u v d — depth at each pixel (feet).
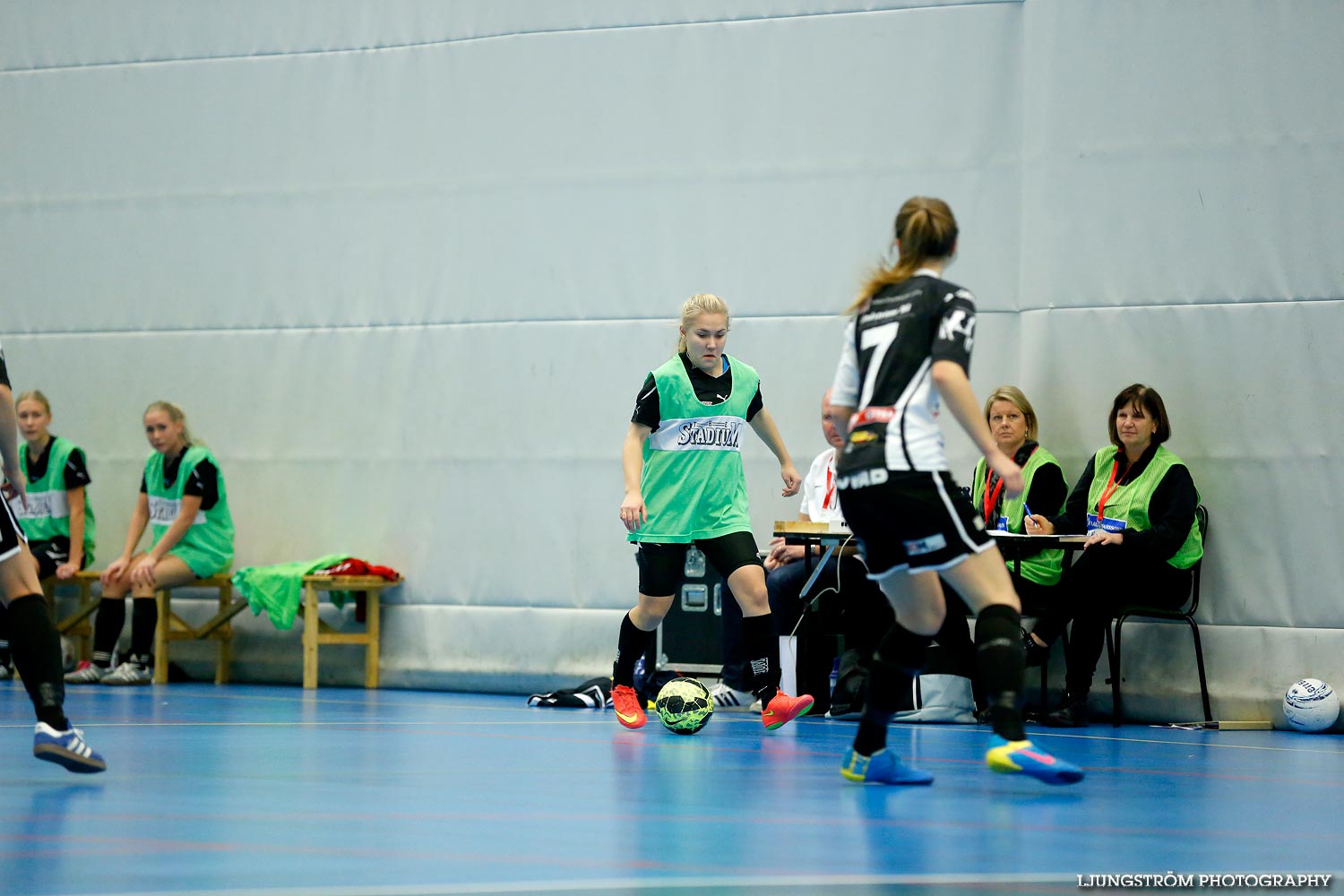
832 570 74.18
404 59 95.25
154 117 100.17
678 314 89.51
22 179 102.58
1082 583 74.08
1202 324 80.12
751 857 32.65
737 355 88.17
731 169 88.84
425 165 94.63
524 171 92.68
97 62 101.35
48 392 101.60
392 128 95.45
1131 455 76.95
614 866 31.55
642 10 90.58
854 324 44.11
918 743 61.05
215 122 98.99
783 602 76.02
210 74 99.09
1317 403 78.28
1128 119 81.56
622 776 48.11
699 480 64.64
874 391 42.14
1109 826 38.06
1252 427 79.10
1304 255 78.79
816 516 80.28
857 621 74.23
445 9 94.38
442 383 93.81
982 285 83.97
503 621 91.61
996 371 83.71
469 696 88.38
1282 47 79.36
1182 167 80.69
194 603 98.27
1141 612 75.10
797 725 69.21
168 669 96.17
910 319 42.19
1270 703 77.77
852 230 86.63
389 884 29.25
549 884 29.30
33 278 102.17
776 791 44.39
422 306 94.43
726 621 79.92
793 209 87.71
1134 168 81.41
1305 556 77.97
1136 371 81.10
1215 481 79.51
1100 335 81.71
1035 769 42.37
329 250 96.53
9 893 28.22
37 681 44.75
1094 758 57.77
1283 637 77.92
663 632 83.97
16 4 102.68
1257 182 79.56
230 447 97.76
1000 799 42.98
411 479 94.17
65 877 29.86
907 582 42.88
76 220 101.50
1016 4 83.92
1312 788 48.70
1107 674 79.87
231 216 98.58
